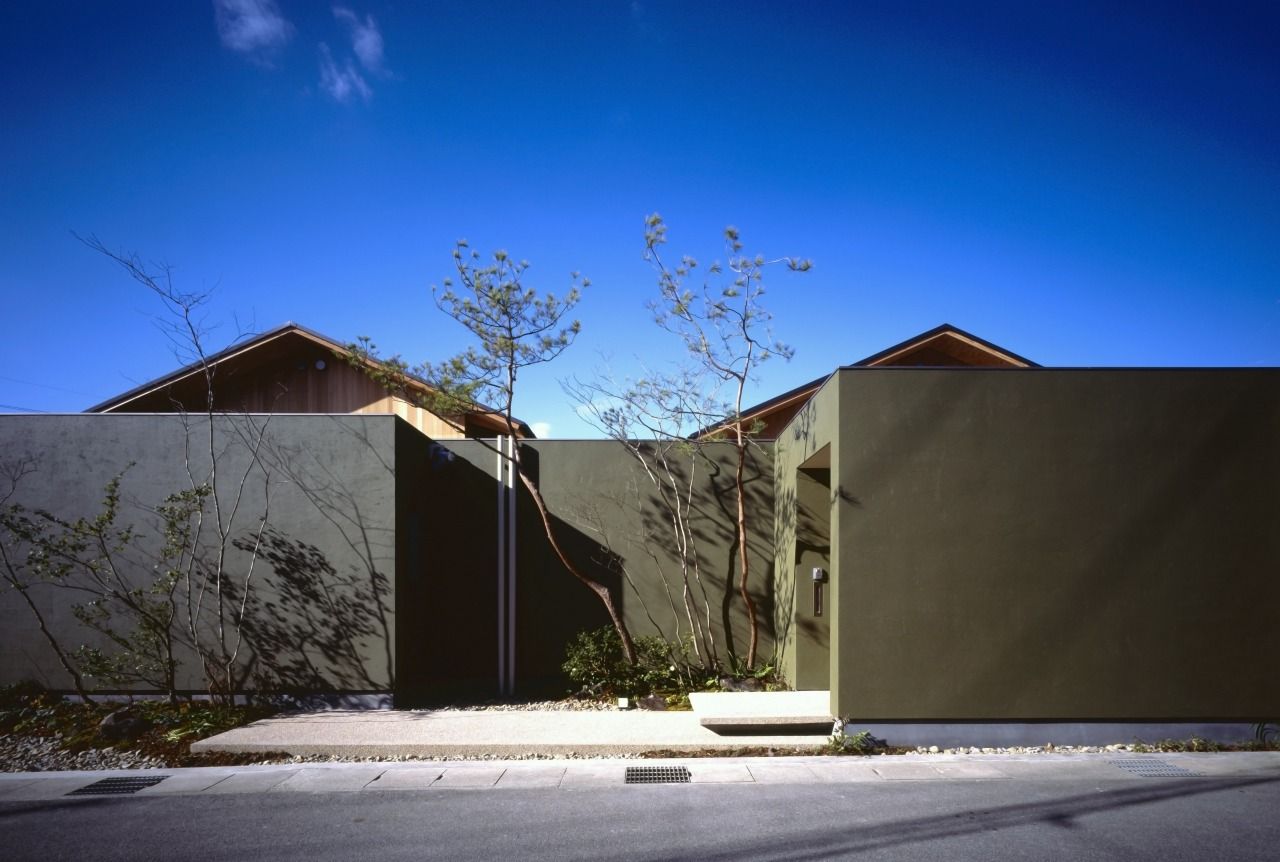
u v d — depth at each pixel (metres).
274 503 7.58
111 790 5.28
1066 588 6.05
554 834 4.35
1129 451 6.11
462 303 7.97
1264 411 6.12
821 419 6.79
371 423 7.65
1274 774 5.31
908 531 6.10
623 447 9.29
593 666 7.99
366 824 4.55
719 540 9.19
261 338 12.48
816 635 7.85
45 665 7.39
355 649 7.46
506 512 9.04
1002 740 6.00
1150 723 6.00
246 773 5.60
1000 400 6.16
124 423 7.57
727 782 5.25
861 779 5.28
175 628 7.41
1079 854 3.99
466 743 5.97
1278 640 6.00
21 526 7.42
